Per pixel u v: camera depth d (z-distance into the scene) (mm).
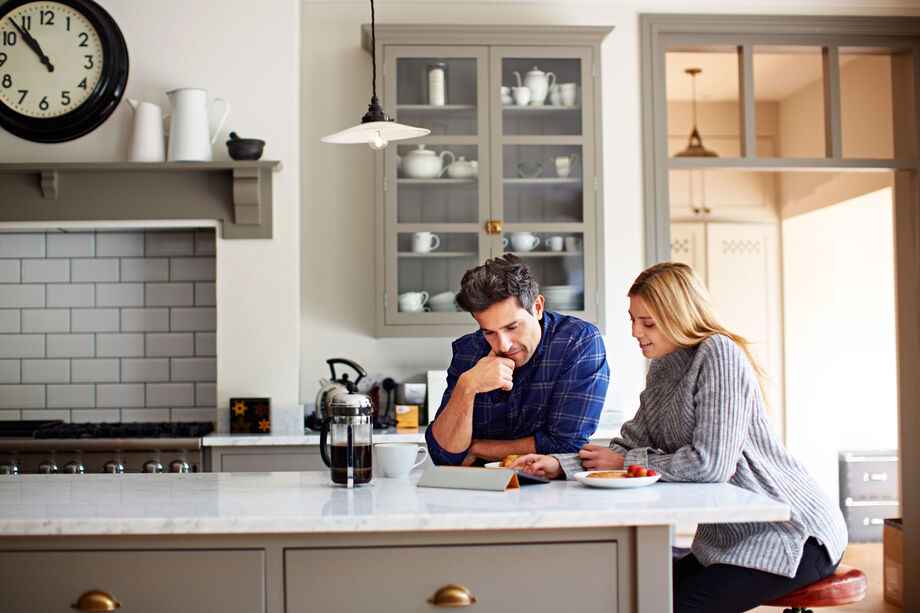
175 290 4191
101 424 3992
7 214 3863
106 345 4195
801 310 6332
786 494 2016
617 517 1667
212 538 1691
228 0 3965
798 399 6285
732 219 6414
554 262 4062
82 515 1697
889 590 4359
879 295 6344
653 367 2271
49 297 4199
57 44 3895
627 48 4359
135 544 1693
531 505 1733
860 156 5387
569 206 4070
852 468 5535
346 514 1664
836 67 4379
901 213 4438
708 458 1974
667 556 1700
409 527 1647
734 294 6352
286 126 3951
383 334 3998
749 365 2059
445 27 4027
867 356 6336
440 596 1684
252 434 3795
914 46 4387
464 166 4055
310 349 4258
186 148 3828
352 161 4293
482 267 2236
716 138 6602
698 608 1995
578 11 4332
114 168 3775
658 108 4352
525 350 2273
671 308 2146
